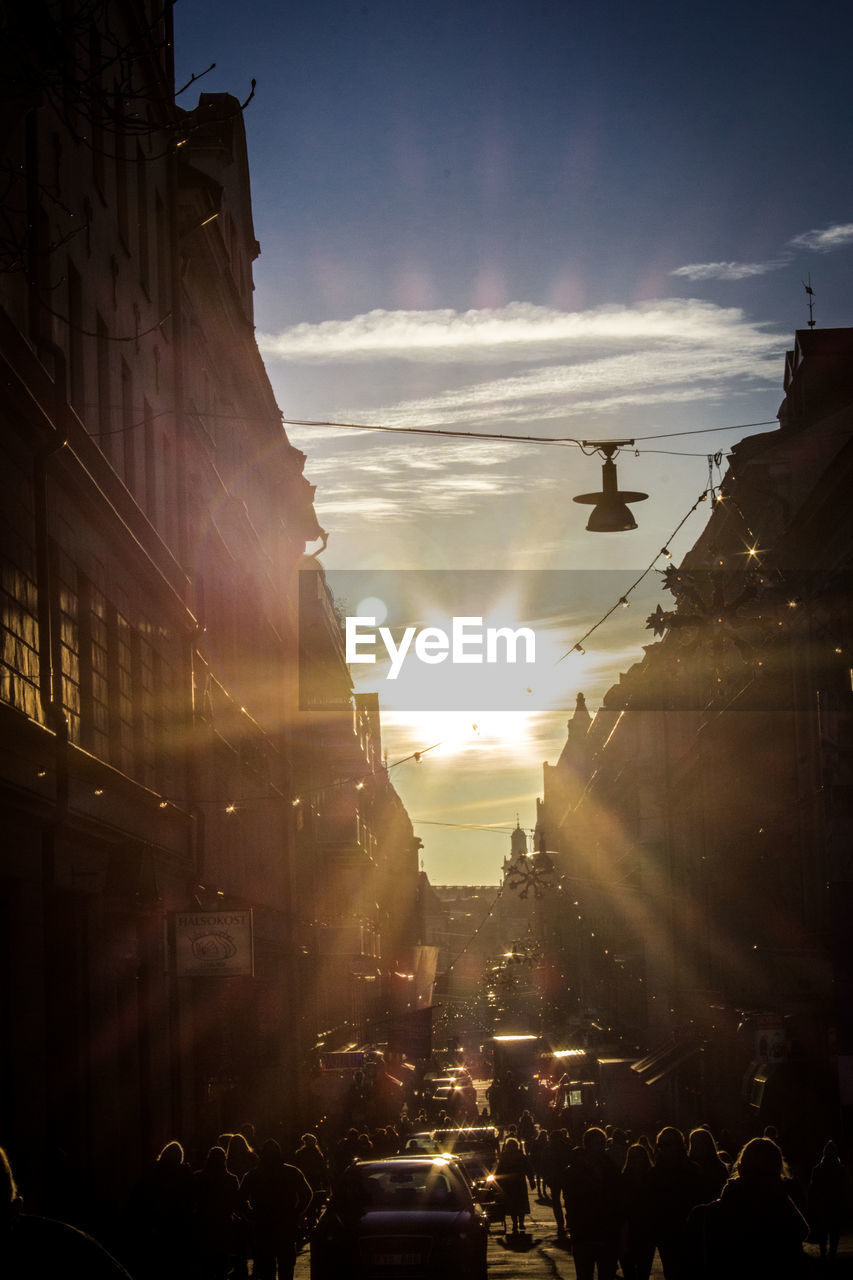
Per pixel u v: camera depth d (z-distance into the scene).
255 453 40.78
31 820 15.96
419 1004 83.31
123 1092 20.86
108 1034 19.78
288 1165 15.02
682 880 52.03
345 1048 53.28
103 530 20.28
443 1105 57.81
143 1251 11.88
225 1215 12.65
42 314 17.36
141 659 23.17
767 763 37.19
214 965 23.23
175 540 27.17
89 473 18.61
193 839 26.89
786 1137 29.33
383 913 83.31
